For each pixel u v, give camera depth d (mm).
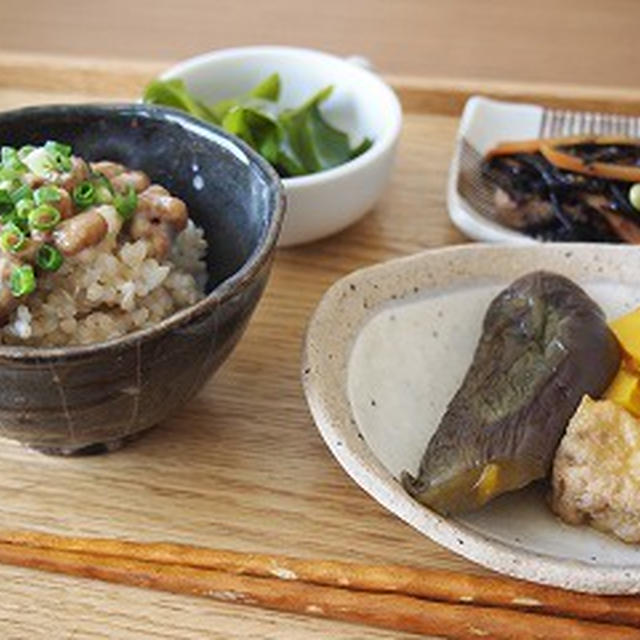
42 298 340
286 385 396
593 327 366
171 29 715
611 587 315
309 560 340
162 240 362
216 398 391
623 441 338
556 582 315
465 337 402
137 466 368
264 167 373
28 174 353
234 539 346
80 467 367
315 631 325
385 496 327
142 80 548
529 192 476
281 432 380
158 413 348
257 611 330
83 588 334
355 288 391
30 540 343
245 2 751
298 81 505
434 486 335
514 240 446
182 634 322
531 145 484
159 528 349
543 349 363
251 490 362
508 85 542
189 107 464
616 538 338
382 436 365
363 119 491
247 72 503
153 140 401
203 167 396
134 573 333
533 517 346
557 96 537
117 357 311
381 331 391
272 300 434
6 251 333
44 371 308
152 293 356
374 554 343
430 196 490
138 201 364
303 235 450
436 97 539
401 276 402
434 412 380
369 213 480
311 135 475
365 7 740
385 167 455
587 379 355
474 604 329
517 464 337
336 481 365
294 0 752
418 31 707
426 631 326
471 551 319
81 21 723
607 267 411
